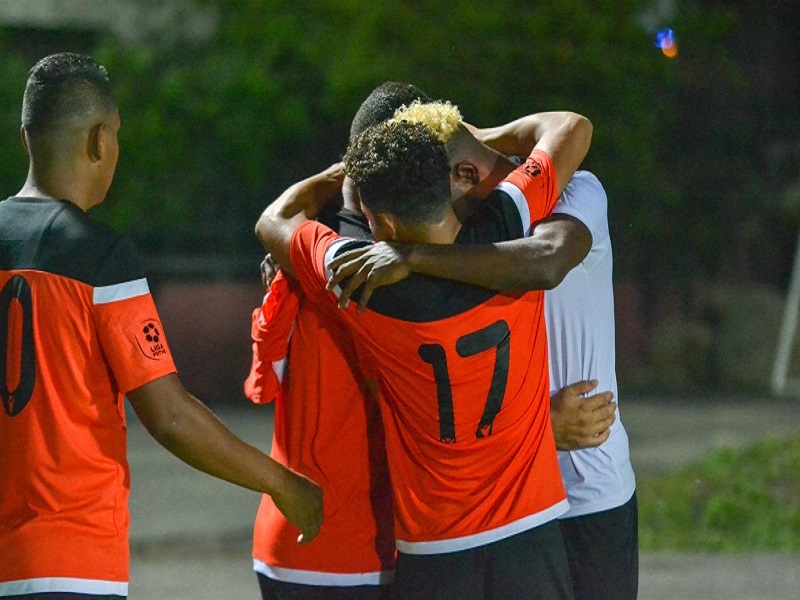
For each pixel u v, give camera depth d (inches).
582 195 511.8
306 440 536.7
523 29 2657.5
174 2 2748.5
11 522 465.1
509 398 475.2
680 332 2738.7
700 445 1841.8
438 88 2635.3
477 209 492.1
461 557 481.1
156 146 2637.8
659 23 2773.1
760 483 1392.7
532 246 467.2
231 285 2566.4
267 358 542.3
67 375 465.1
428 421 478.3
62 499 462.6
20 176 2593.5
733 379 2674.7
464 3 2642.7
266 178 2711.6
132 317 469.1
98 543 466.9
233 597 1093.1
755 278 2987.2
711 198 2960.1
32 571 457.4
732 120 2989.7
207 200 2689.5
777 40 3048.7
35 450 463.2
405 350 472.4
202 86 2655.0
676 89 2918.3
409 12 2632.9
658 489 1421.0
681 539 1236.5
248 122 2657.5
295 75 2684.5
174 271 2640.3
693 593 1010.1
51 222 474.3
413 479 489.7
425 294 465.1
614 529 542.9
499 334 468.8
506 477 479.5
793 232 2972.4
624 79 2719.0
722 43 3026.6
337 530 535.2
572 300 531.2
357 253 474.3
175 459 1769.2
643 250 2901.1
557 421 522.9
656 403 2377.0
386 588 540.1
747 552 1181.7
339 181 551.5
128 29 2751.0
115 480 475.8
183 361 2522.1
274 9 2689.5
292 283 528.1
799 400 2416.3
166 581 1160.2
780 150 2999.5
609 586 544.1
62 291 465.4
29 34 2792.8
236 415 2244.1
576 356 535.5
